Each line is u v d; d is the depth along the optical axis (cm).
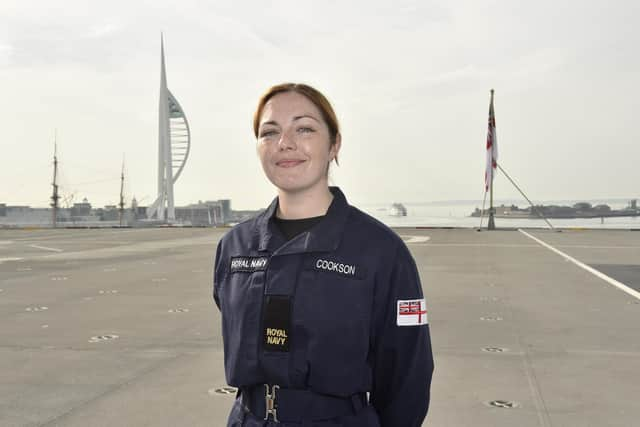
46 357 488
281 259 152
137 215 19988
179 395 389
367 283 148
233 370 153
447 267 1169
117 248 1852
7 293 866
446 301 758
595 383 406
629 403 366
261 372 149
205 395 389
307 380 145
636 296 793
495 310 691
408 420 163
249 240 161
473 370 438
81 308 731
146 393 393
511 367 446
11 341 547
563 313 670
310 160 156
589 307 709
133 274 1109
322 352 144
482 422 337
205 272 1140
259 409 151
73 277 1063
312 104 160
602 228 2984
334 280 147
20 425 337
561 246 1759
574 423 334
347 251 150
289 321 146
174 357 487
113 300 796
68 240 2347
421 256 1425
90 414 354
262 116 164
